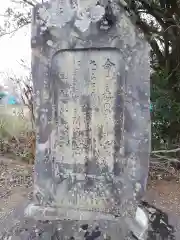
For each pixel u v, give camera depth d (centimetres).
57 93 237
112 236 221
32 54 236
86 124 238
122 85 228
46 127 242
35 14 231
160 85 452
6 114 560
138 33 219
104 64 228
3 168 474
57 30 228
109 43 223
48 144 244
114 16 220
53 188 245
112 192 237
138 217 235
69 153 242
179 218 277
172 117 443
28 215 247
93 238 220
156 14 462
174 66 479
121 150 234
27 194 366
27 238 227
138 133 229
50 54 233
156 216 264
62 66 234
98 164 239
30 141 484
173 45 477
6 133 564
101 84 231
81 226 229
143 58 221
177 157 466
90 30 224
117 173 236
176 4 445
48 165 245
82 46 227
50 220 239
